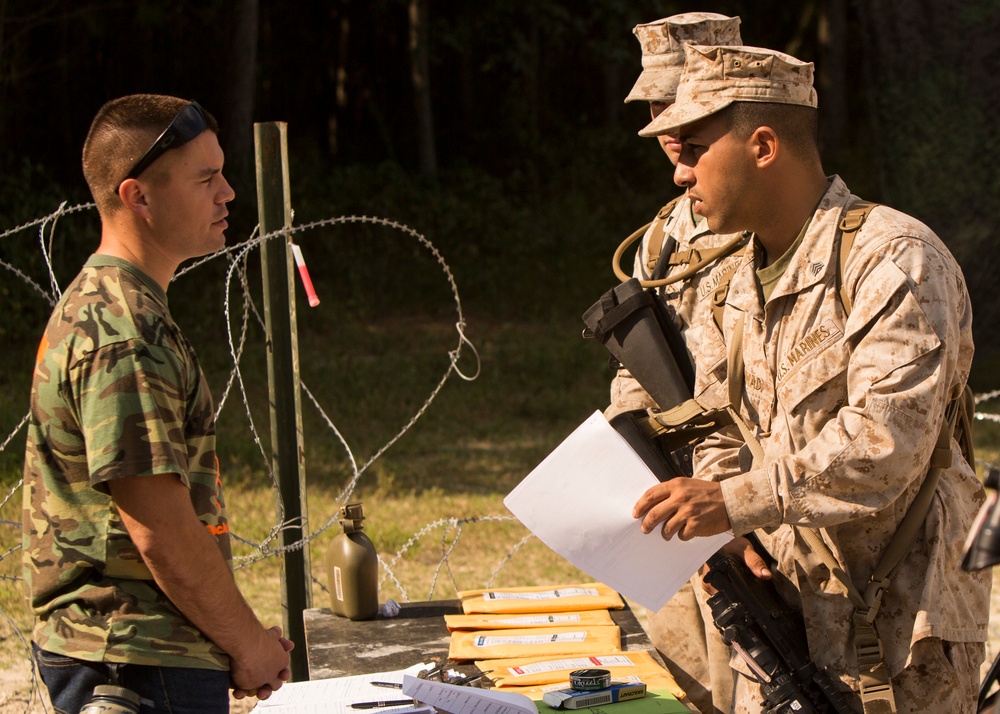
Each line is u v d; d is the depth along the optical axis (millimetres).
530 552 5727
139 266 1964
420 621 2664
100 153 1942
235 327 11562
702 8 21766
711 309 2531
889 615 2123
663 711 2068
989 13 9352
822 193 2211
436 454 8125
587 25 20156
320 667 2398
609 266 15562
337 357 11172
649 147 19828
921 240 2057
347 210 15219
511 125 19562
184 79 17000
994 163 9430
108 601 1854
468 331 13125
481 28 18516
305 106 20141
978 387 9672
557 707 2072
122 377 1809
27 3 15328
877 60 9875
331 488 6828
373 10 19750
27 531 1909
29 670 3900
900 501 2123
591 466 2133
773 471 2037
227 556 2029
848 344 2102
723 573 2277
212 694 1887
